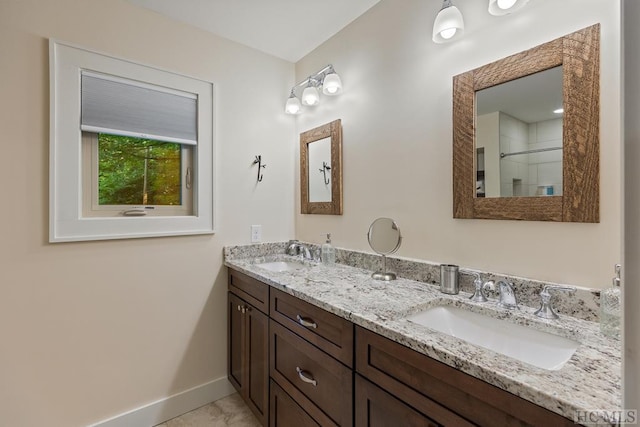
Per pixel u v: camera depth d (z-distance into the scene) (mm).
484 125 1218
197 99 1873
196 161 1883
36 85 1409
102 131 1570
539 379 642
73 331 1507
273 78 2197
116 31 1604
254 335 1661
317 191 2088
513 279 1123
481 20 1226
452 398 750
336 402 1098
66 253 1490
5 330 1356
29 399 1406
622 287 475
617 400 572
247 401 1733
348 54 1848
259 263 2012
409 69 1504
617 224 916
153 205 1775
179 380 1817
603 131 938
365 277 1537
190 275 1858
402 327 911
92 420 1554
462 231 1306
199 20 1799
